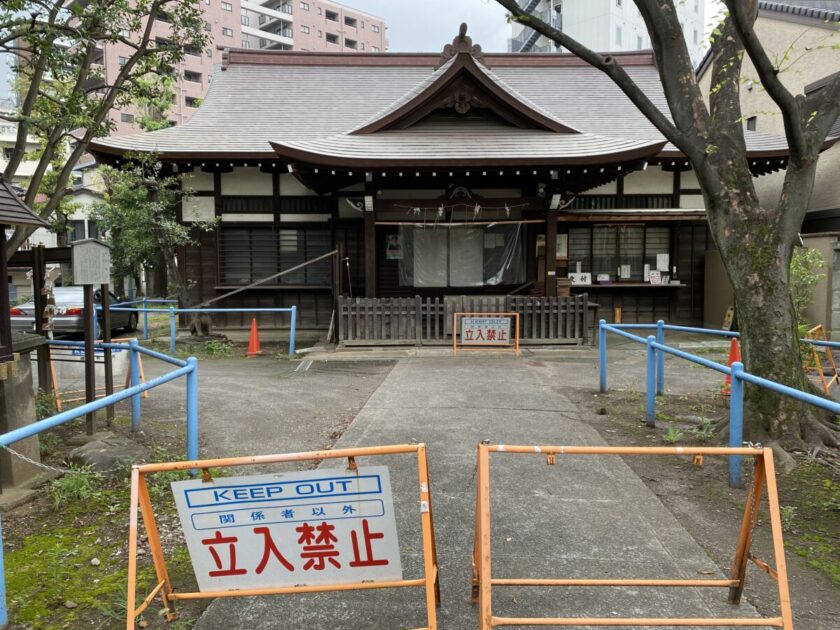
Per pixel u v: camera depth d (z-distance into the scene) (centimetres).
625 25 3281
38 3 591
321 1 6488
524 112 1180
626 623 245
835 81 521
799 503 407
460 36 1151
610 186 1384
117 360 740
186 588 311
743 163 529
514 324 1102
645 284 1373
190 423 467
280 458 246
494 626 255
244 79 1650
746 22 437
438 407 659
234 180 1345
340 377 870
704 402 694
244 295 1377
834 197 1295
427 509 245
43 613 289
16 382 460
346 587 251
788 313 520
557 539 353
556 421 601
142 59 691
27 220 444
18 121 609
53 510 411
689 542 349
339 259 1204
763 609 286
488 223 1188
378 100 1598
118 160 1230
